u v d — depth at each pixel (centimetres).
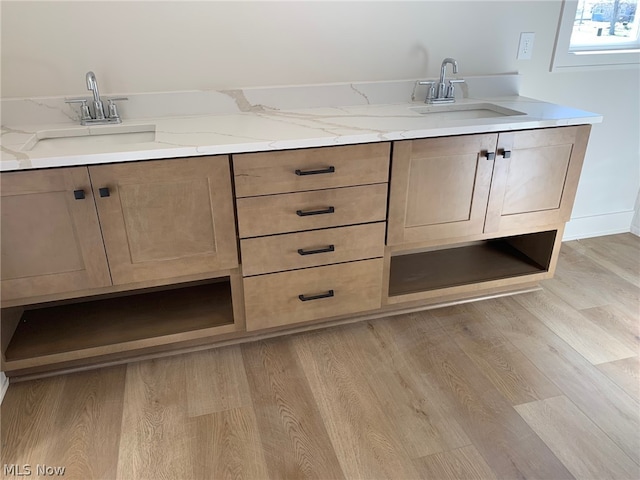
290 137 172
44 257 165
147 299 213
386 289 210
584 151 209
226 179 169
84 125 188
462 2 221
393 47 221
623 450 154
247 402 174
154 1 187
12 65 183
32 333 191
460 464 150
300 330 211
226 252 181
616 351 200
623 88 264
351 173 181
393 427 163
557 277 255
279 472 148
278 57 209
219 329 196
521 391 179
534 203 213
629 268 263
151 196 165
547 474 146
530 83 249
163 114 203
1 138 172
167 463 151
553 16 237
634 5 258
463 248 259
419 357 196
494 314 225
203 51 199
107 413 169
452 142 187
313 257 190
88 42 187
